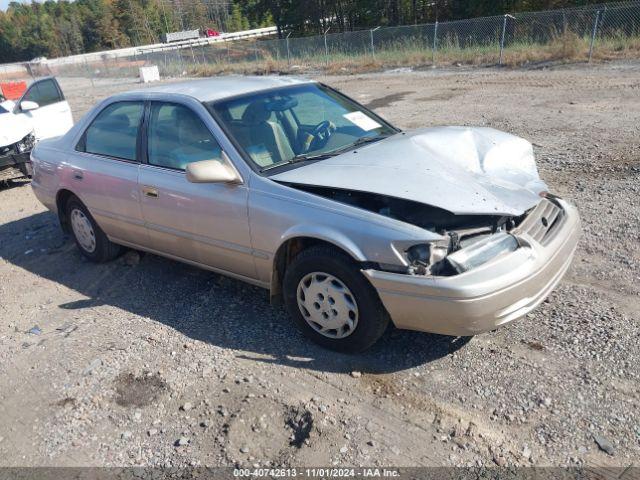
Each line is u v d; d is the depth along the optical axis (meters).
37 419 3.17
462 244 2.99
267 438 2.84
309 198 3.31
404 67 20.66
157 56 34.53
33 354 3.82
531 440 2.67
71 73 41.62
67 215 5.37
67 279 5.03
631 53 16.22
